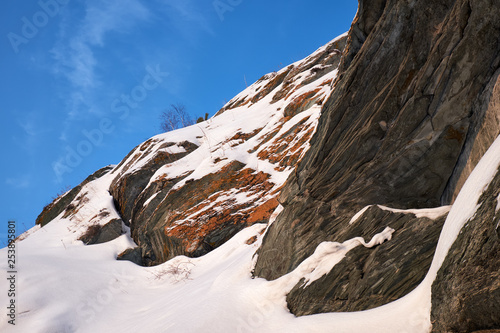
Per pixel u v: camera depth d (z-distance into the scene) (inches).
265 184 440.5
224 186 462.0
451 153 193.5
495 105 163.2
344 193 231.5
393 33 214.7
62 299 333.4
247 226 407.2
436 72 190.9
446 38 185.2
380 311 155.9
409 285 157.8
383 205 214.1
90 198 665.0
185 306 246.7
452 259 133.5
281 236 251.4
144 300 337.1
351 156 232.1
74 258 460.8
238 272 266.2
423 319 137.9
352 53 262.2
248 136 567.5
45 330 291.1
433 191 203.9
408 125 204.1
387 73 218.4
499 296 111.3
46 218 770.8
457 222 141.3
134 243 520.1
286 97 610.9
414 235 173.0
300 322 177.5
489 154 146.6
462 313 121.6
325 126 257.4
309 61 674.2
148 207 512.1
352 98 237.0
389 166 213.2
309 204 247.3
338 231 218.5
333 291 182.9
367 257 183.8
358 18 249.0
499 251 115.7
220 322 202.8
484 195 133.3
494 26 170.1
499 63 169.8
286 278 212.7
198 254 408.5
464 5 177.0
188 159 567.2
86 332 293.1
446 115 189.9
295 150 449.4
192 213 449.4
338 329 159.0
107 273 402.0
